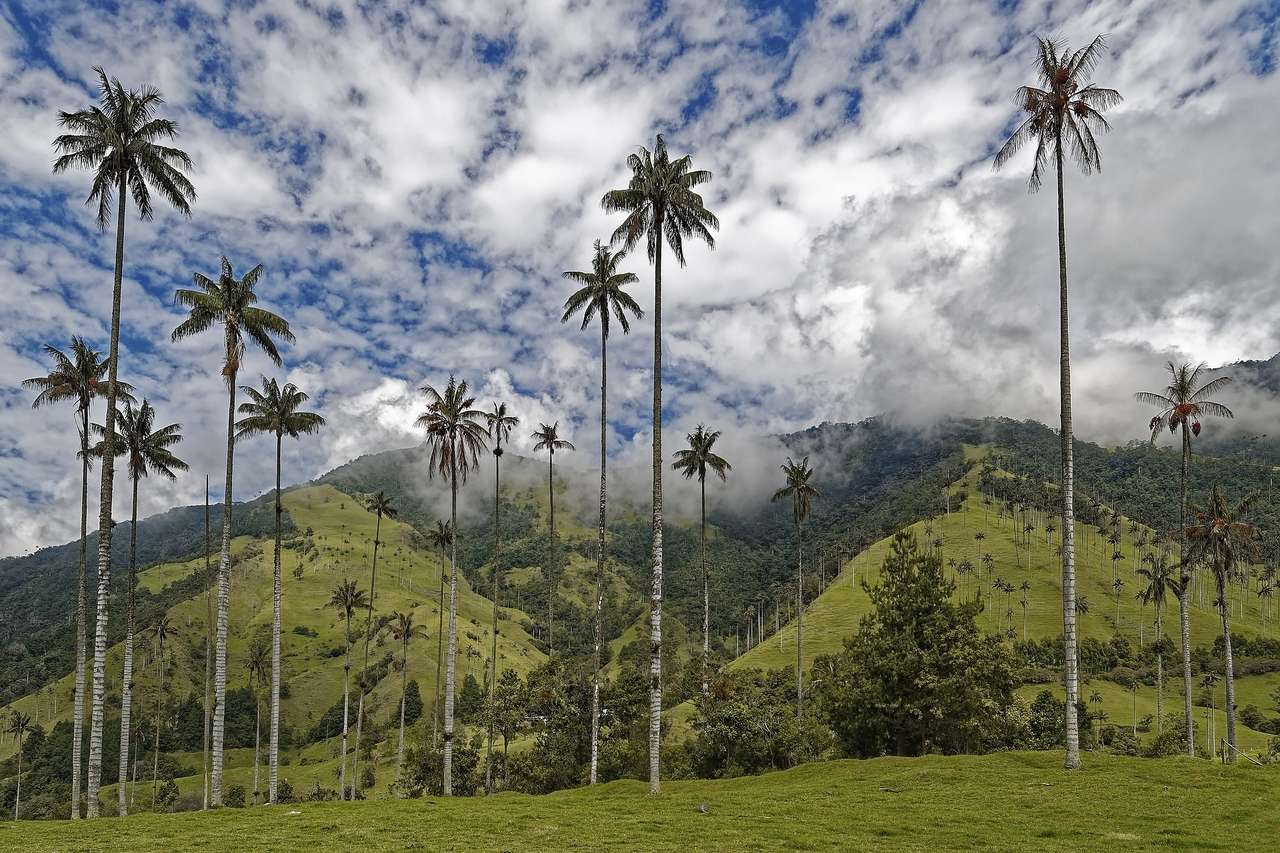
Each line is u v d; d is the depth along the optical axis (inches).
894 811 1315.2
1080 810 1263.5
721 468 3442.4
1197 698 6555.1
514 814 1389.0
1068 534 1758.1
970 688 2415.1
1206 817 1188.5
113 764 6186.0
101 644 1702.8
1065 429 1774.1
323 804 1716.3
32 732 6574.8
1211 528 2659.9
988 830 1129.4
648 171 1840.6
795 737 2748.5
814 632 7691.9
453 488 2468.0
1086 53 1775.3
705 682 3157.0
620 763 2984.7
